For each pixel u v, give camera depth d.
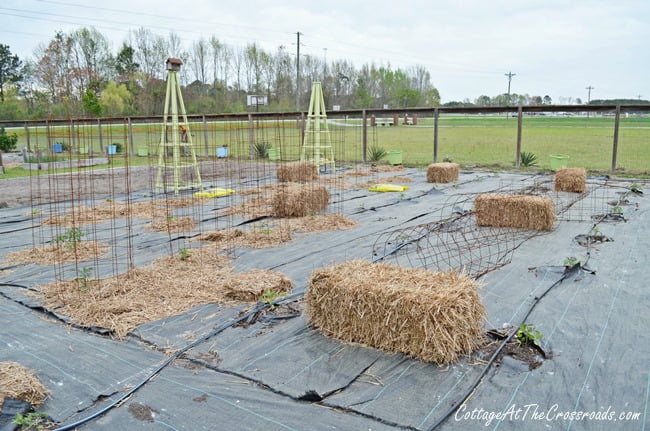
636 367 3.42
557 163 14.55
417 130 35.78
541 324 4.13
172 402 3.17
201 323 4.30
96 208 9.88
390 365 3.50
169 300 4.77
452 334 3.49
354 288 3.77
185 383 3.38
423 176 14.37
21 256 6.55
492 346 3.74
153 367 3.61
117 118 18.97
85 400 3.21
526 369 3.43
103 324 4.26
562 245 6.54
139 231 7.94
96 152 25.55
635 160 17.69
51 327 4.34
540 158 19.08
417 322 3.51
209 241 7.18
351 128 37.91
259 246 6.80
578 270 5.42
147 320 4.36
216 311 4.53
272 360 3.64
